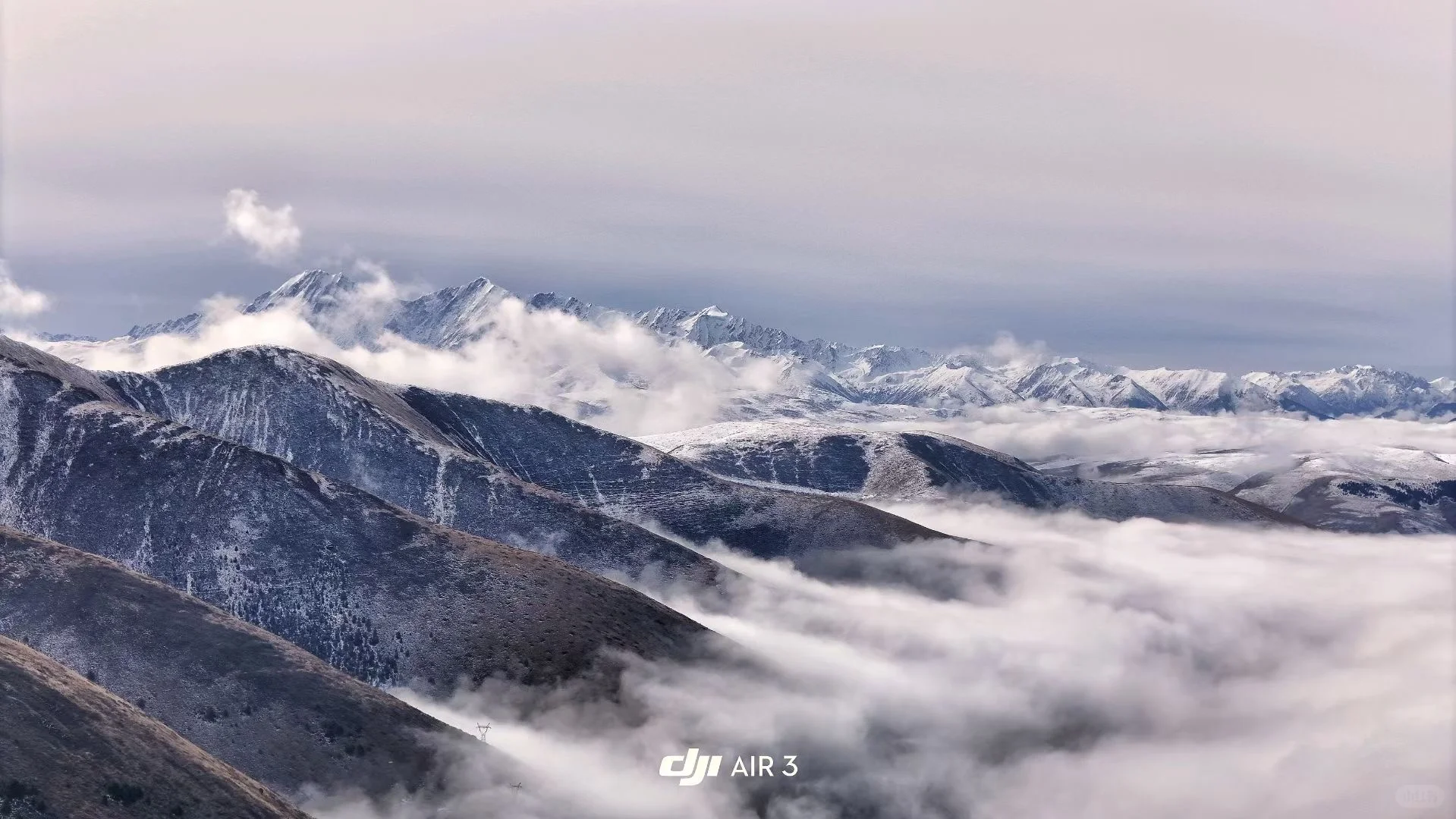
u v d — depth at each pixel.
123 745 119.12
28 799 106.75
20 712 116.31
